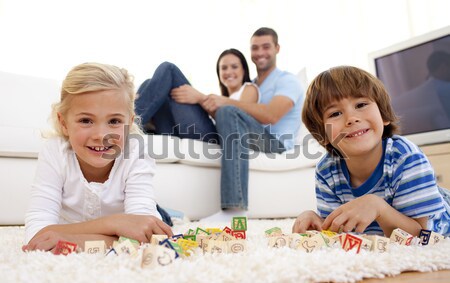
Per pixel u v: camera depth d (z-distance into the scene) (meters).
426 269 0.65
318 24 3.53
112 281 0.52
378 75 2.64
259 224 1.54
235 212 1.87
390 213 0.95
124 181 1.13
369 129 1.03
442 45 2.34
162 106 2.10
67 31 2.92
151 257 0.60
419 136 2.38
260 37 2.61
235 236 0.93
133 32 3.14
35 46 2.82
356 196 1.11
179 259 0.62
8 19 2.76
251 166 2.06
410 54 2.49
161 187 1.86
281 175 2.17
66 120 1.04
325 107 1.08
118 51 3.08
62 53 2.89
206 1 3.44
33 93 2.20
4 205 1.63
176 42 3.29
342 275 0.57
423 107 2.40
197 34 3.38
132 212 1.06
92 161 1.03
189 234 0.95
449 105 2.28
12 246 0.95
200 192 1.97
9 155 1.65
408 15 3.19
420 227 0.97
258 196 2.09
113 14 3.09
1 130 1.64
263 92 2.55
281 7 3.60
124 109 1.05
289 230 1.31
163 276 0.53
